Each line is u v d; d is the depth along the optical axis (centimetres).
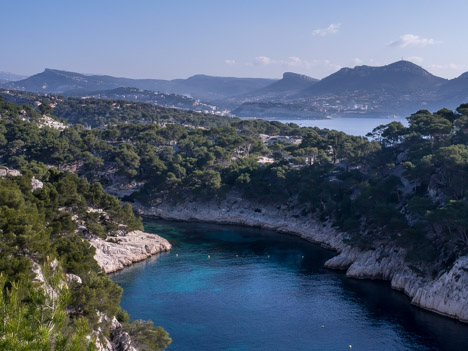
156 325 8169
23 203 8250
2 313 2639
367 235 11869
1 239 5431
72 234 9994
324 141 19638
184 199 17800
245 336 7806
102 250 11731
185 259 12325
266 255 12738
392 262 10706
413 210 10794
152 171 18700
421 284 9438
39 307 2873
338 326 8225
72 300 5500
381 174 15825
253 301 9375
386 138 19288
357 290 10006
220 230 15725
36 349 2430
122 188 19712
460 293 8462
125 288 10050
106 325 5897
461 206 9594
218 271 11300
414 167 12912
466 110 17250
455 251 9394
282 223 15750
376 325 8262
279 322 8388
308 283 10456
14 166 19012
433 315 8638
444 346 7444
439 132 15738
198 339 7650
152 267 11606
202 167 19075
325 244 13638
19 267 4747
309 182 16012
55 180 14075
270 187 16912
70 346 2592
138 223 13575
